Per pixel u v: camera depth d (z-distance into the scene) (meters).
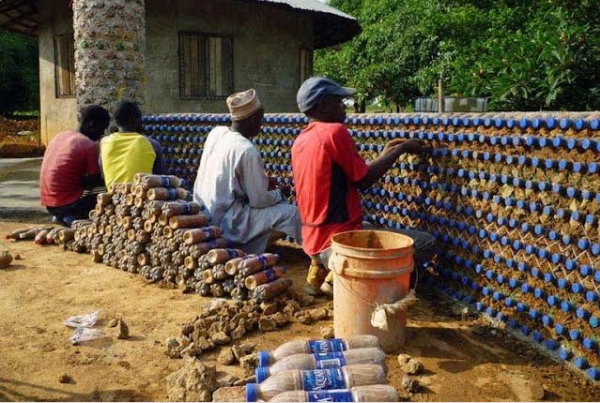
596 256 3.13
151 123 7.17
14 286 4.67
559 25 6.72
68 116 13.09
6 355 3.47
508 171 3.72
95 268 5.19
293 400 2.58
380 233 3.84
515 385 3.12
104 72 7.10
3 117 23.80
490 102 7.02
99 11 7.05
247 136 5.14
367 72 14.33
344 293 3.53
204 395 2.93
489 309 3.91
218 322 3.80
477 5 10.88
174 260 4.66
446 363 3.38
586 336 3.22
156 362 3.42
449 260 4.36
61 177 6.23
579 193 3.22
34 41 24.69
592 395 3.02
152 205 4.77
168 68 11.76
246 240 5.04
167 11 11.64
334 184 4.04
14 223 6.88
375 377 2.77
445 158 4.27
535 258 3.55
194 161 6.88
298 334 3.84
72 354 3.50
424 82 11.52
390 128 4.79
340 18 13.89
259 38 13.27
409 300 3.45
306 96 4.10
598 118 3.09
